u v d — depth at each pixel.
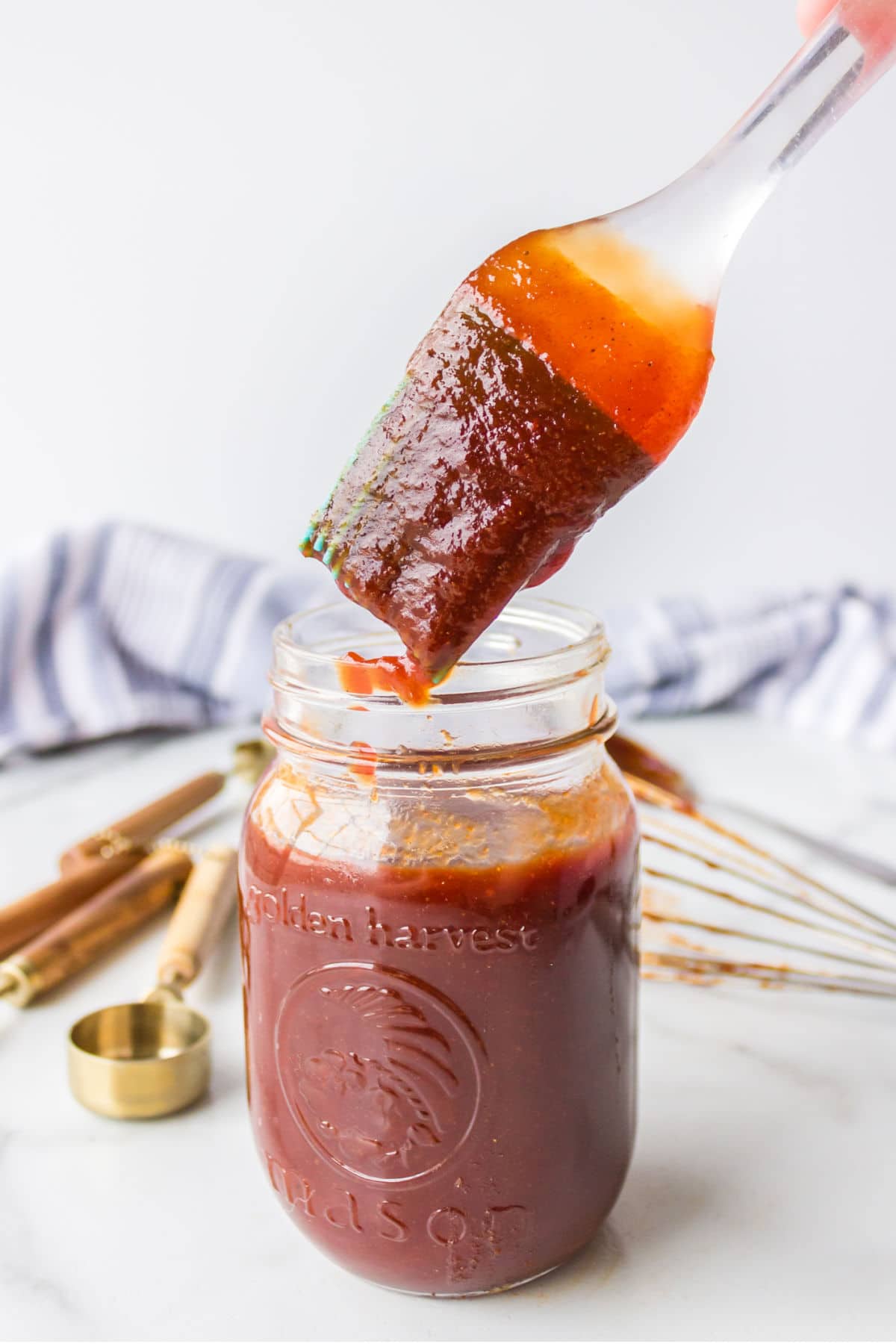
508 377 0.34
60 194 0.86
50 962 0.52
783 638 0.79
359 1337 0.37
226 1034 0.50
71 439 0.90
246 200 0.85
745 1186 0.42
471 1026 0.36
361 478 0.35
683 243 0.34
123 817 0.64
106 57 0.84
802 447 0.88
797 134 0.33
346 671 0.38
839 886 0.58
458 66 0.82
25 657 0.77
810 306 0.85
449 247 0.85
